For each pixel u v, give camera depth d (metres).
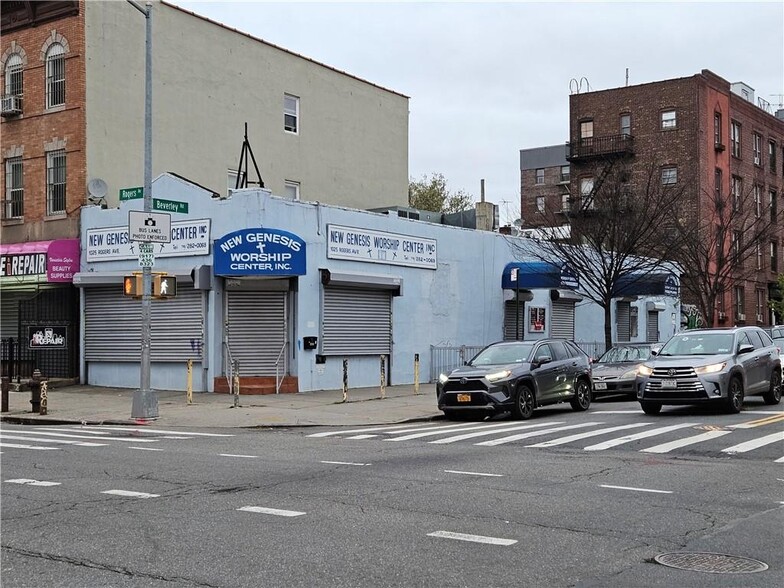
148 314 19.58
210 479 10.76
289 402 22.14
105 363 26.72
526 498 9.48
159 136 29.80
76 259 27.23
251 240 23.42
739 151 54.91
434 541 7.51
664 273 35.34
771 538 7.68
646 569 6.68
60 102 28.20
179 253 25.02
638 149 52.06
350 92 37.75
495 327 32.56
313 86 35.91
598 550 7.23
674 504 9.16
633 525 8.16
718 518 8.48
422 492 9.85
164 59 30.09
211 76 31.69
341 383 25.88
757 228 46.19
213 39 31.83
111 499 9.42
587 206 33.44
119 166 28.61
